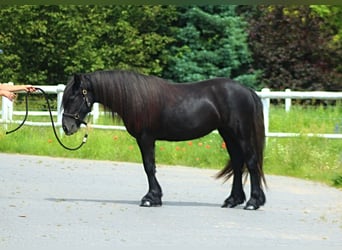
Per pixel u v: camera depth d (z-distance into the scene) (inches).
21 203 545.0
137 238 440.1
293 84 1572.3
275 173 722.8
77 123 542.3
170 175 699.4
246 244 430.6
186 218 502.9
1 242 423.8
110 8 1594.5
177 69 1585.9
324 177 687.7
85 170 716.0
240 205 556.1
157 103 538.0
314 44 1568.7
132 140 830.5
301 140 760.3
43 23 1541.6
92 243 425.4
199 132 544.1
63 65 1588.3
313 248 425.4
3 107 904.3
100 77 539.2
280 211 536.4
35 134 876.0
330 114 925.2
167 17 1620.3
